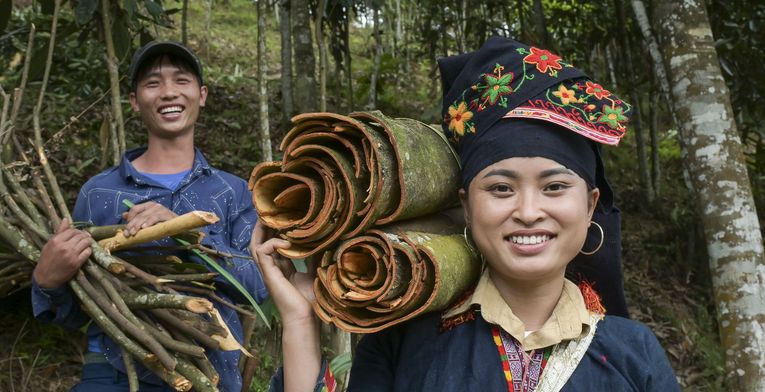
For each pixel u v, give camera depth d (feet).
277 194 5.01
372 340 5.33
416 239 4.54
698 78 11.89
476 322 4.96
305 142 4.73
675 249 21.66
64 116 16.84
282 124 20.54
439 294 4.51
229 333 6.76
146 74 8.47
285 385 5.23
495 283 5.02
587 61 25.25
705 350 17.71
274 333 7.89
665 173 27.32
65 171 15.35
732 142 11.77
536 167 4.54
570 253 4.68
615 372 4.71
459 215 5.44
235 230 8.36
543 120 4.63
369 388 5.15
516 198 4.59
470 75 4.93
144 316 6.88
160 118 8.40
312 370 5.17
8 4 12.13
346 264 4.66
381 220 4.61
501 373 4.76
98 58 16.71
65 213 7.74
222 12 35.68
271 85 25.86
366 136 4.45
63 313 7.39
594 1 24.54
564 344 4.81
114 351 7.57
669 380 4.80
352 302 4.60
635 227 22.75
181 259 7.80
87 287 6.90
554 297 4.92
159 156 8.50
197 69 8.66
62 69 17.53
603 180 5.05
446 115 5.01
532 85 4.67
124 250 7.32
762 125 21.39
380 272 4.49
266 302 7.73
